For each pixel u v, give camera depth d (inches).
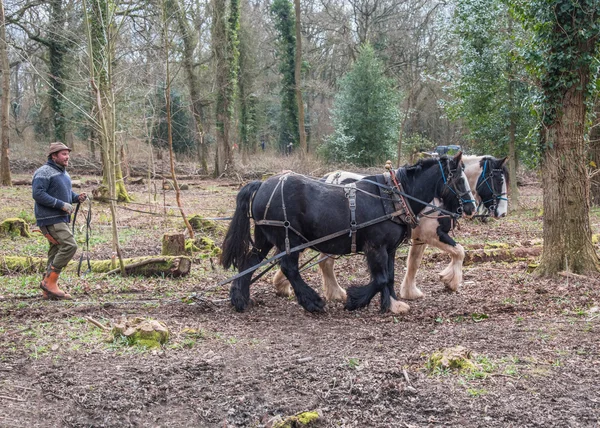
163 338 230.2
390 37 1556.3
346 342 239.8
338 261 426.3
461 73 730.8
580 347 228.4
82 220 597.3
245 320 272.8
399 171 291.4
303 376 200.2
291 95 1465.3
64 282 331.3
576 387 189.2
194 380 196.9
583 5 322.7
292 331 256.1
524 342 235.6
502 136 742.5
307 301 284.7
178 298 307.9
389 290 289.9
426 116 1576.0
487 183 321.7
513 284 344.5
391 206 279.9
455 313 284.0
